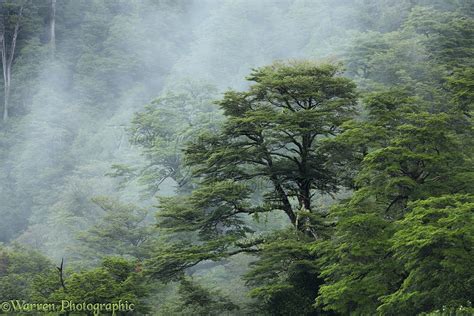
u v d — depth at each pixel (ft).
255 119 173.27
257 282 179.11
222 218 184.75
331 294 127.85
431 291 108.47
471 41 291.38
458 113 162.91
